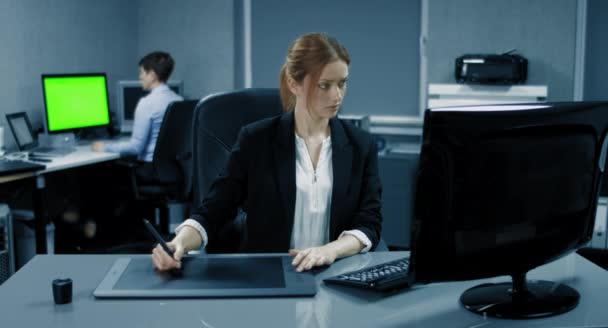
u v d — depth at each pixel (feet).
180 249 5.51
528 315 4.44
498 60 13.79
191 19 17.07
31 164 11.66
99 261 5.70
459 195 4.40
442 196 4.37
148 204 14.84
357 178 6.42
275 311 4.58
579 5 14.16
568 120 4.66
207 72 17.06
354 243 5.89
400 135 16.03
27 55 14.47
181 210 15.16
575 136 4.73
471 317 4.49
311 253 5.54
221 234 6.82
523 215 4.62
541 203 4.68
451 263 4.49
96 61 16.38
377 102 16.12
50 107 13.96
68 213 15.47
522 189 4.57
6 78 13.99
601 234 12.26
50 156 13.05
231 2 16.63
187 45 17.19
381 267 5.37
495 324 4.37
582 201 4.97
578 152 4.78
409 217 14.08
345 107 16.35
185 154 13.66
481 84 13.96
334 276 5.19
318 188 6.32
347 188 6.34
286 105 6.48
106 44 16.66
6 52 13.97
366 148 6.51
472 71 13.91
